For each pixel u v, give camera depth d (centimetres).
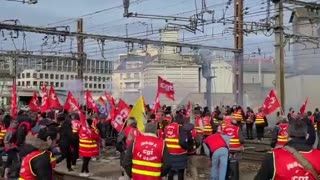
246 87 6269
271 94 2300
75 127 1653
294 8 3488
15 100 2116
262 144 2605
